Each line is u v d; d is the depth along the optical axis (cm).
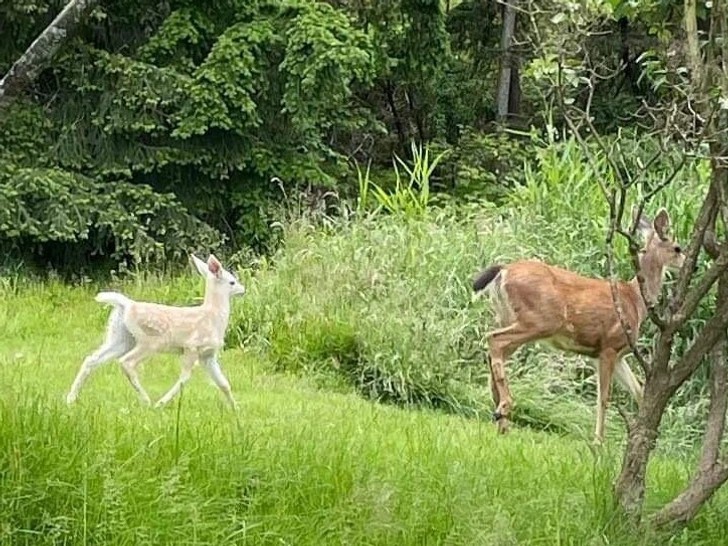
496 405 951
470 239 1255
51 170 1588
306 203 1709
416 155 1493
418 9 1833
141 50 1669
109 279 1641
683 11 545
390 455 611
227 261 1702
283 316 1189
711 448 565
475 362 1135
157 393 868
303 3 1608
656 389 552
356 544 507
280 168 1711
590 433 1016
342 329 1132
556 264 1222
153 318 791
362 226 1317
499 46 2317
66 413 564
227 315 821
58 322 1248
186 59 1670
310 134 1772
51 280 1563
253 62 1600
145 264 1648
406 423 828
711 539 579
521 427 1027
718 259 519
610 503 558
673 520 561
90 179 1623
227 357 1141
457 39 2322
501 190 1981
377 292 1192
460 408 1059
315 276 1237
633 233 520
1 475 491
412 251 1234
